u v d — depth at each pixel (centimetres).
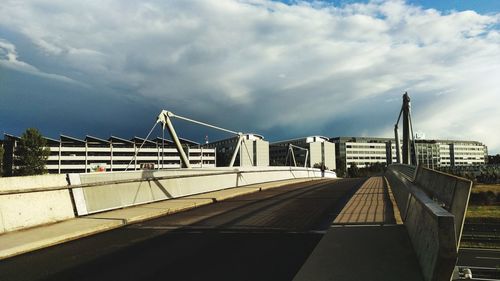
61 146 12562
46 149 8806
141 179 1377
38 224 945
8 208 883
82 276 579
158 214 1166
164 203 1382
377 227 884
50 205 995
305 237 814
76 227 923
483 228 2706
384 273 552
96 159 12975
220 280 543
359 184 2600
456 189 472
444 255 415
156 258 671
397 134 3728
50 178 1013
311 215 1109
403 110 1628
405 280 521
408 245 707
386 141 16938
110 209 1202
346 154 15938
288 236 827
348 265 596
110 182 1220
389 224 917
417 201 676
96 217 1070
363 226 902
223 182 2022
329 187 2269
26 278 575
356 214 1096
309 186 2380
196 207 1364
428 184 719
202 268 604
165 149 13750
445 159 16688
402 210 1030
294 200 1512
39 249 762
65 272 602
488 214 4184
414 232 685
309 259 636
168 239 825
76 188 1091
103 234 901
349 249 693
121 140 13812
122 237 860
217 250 716
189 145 14312
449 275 420
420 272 552
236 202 1491
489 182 9425
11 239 793
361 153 16275
